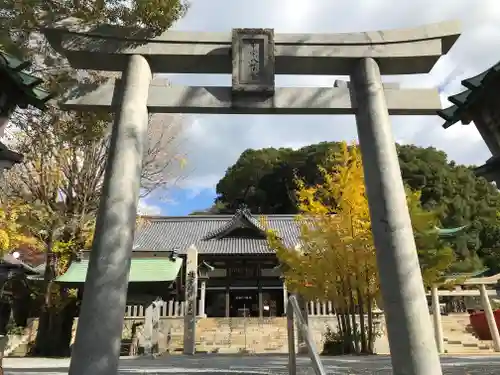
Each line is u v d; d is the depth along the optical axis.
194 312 20.33
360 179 13.73
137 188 5.65
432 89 6.83
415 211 15.15
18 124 10.84
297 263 14.48
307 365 10.46
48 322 17.42
